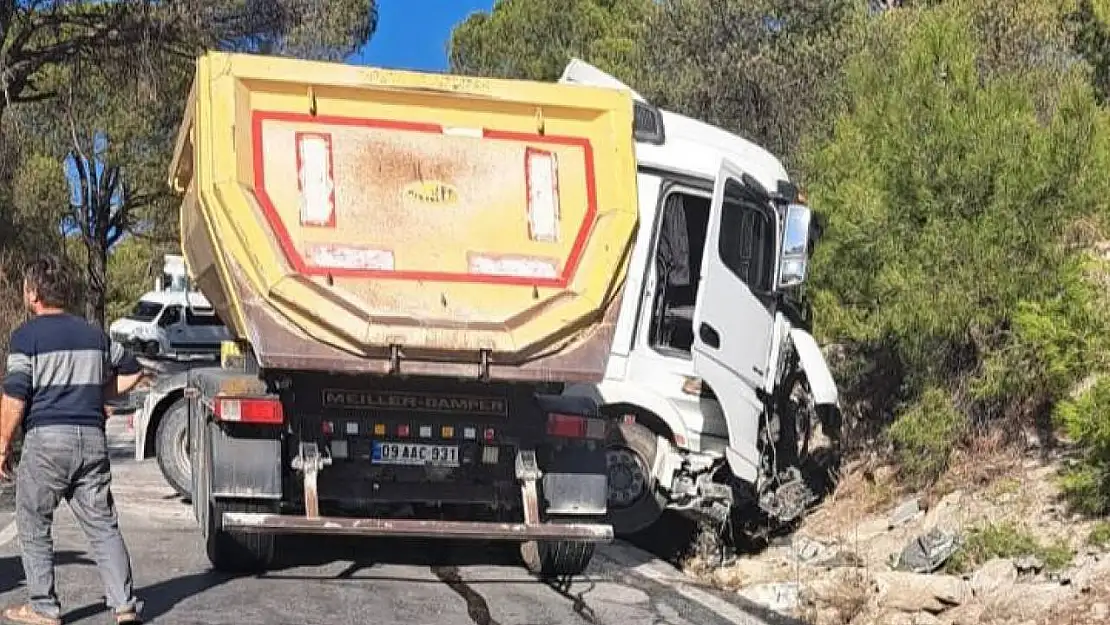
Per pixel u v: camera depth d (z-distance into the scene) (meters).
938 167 11.02
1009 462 10.89
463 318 7.91
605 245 8.25
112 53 23.55
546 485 8.67
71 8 23.34
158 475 13.65
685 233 11.10
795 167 18.45
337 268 7.88
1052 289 10.52
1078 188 10.55
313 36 30.08
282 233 7.88
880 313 11.46
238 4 25.09
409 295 7.91
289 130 8.09
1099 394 9.20
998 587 8.79
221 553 8.34
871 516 11.43
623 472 10.79
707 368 10.50
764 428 11.25
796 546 11.15
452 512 9.44
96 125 34.09
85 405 6.66
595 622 7.71
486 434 8.53
